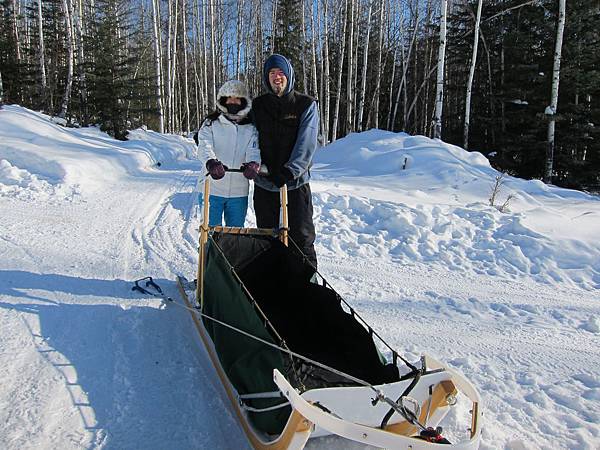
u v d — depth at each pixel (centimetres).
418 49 2866
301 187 390
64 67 2323
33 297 380
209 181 346
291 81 366
